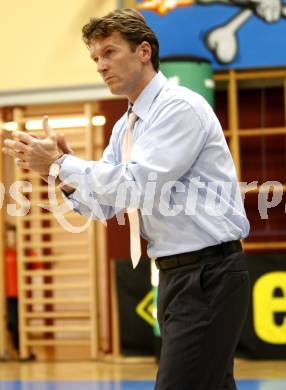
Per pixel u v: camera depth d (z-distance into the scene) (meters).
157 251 5.32
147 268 15.60
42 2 16.92
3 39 17.06
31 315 16.77
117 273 15.73
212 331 5.07
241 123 17.27
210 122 5.21
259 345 14.88
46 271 16.84
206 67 14.82
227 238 5.16
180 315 5.14
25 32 16.97
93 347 16.22
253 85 16.95
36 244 16.88
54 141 5.20
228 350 5.14
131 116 5.52
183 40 15.78
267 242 16.44
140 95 5.43
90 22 5.42
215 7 15.73
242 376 13.00
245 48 15.66
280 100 17.17
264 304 14.93
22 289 16.80
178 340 5.08
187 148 5.07
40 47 16.91
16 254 17.12
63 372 14.45
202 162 5.21
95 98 16.55
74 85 16.67
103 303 17.77
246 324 14.98
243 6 15.66
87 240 17.69
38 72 16.89
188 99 5.15
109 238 16.39
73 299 16.69
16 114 17.02
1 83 17.03
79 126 17.56
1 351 16.61
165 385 5.05
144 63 5.42
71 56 16.75
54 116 17.31
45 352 17.72
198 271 5.14
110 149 6.00
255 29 15.65
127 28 5.32
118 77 5.38
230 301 5.11
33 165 5.23
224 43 15.69
